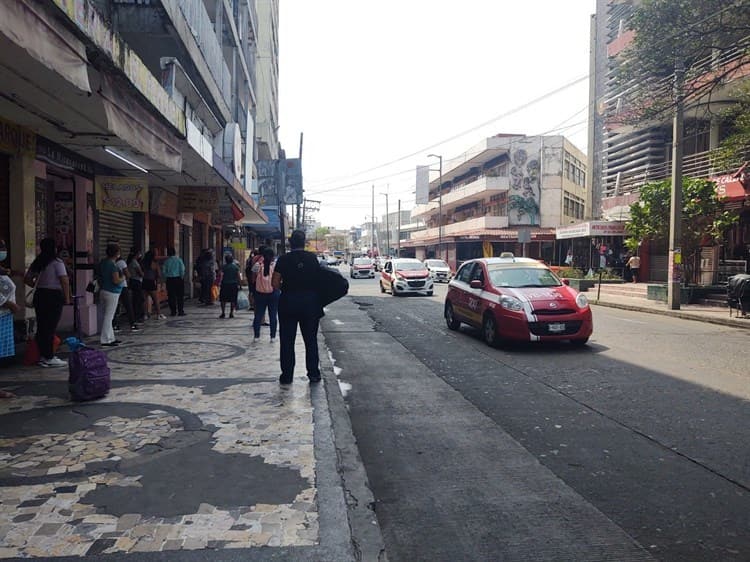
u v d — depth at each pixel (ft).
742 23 46.42
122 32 43.78
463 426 19.86
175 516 11.80
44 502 12.36
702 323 51.88
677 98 54.60
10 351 23.54
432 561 11.14
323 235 539.29
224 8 75.56
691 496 14.10
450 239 179.63
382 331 43.98
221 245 103.45
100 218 42.11
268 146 155.43
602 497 14.05
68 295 26.58
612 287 85.25
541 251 151.64
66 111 23.76
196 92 50.62
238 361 28.27
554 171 153.38
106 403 20.18
